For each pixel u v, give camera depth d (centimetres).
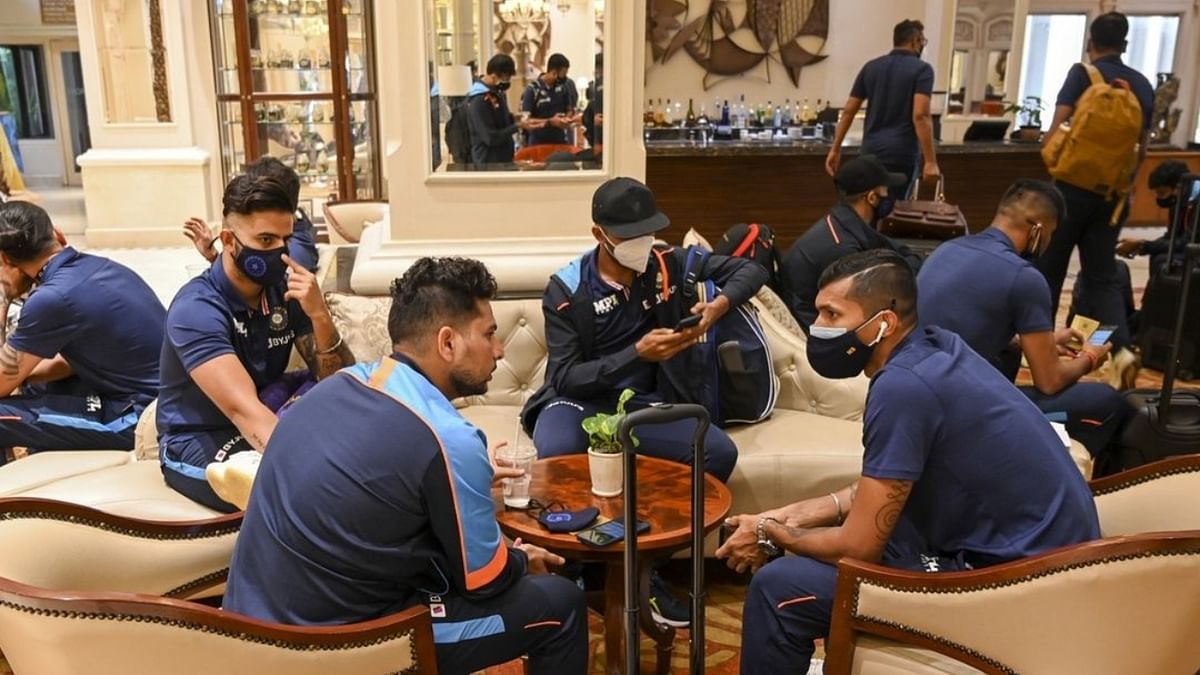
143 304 288
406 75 335
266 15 754
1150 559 165
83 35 769
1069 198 479
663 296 290
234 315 253
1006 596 174
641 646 265
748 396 303
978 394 189
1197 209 474
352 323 323
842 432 306
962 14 840
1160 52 1014
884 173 366
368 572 171
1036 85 1017
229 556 216
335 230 528
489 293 187
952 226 436
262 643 161
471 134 342
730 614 279
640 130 354
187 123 789
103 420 287
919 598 181
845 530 195
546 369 304
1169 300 492
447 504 172
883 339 201
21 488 255
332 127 782
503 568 184
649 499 241
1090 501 195
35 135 1326
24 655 162
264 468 176
